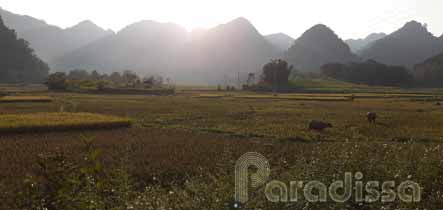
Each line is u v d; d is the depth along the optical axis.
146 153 18.53
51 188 6.39
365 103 64.44
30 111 43.25
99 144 21.17
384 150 10.06
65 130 28.30
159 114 42.03
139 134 26.17
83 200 6.28
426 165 7.93
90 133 26.69
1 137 24.44
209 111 46.06
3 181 13.09
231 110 47.75
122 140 22.88
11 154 18.25
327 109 50.81
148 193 8.26
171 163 16.05
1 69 167.88
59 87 98.88
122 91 96.31
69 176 6.40
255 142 22.59
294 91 118.94
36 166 15.10
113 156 17.47
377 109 51.19
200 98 77.88
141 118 38.03
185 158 17.19
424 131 28.06
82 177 6.51
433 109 51.66
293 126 31.48
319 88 123.31
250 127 30.80
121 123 31.12
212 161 16.42
